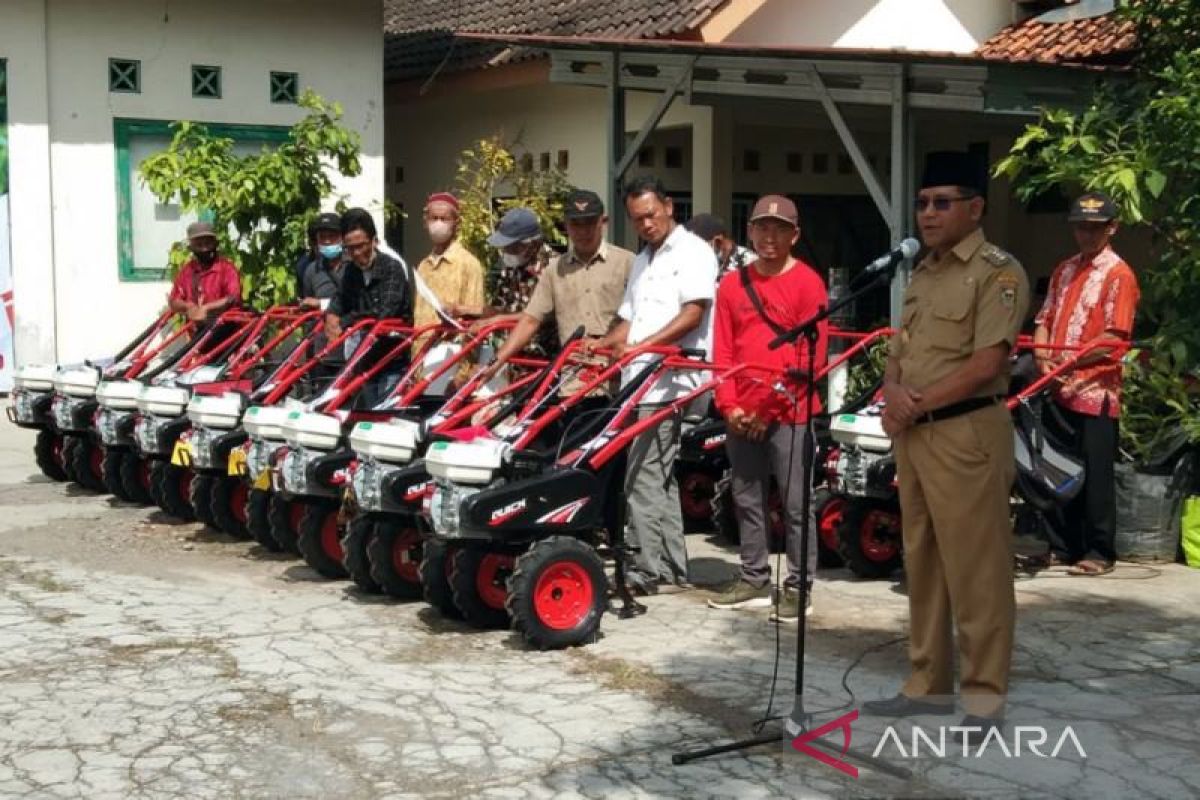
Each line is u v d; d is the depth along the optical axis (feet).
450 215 29.84
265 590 25.05
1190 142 27.22
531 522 21.34
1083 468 25.88
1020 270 16.92
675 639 22.00
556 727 18.20
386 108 60.90
